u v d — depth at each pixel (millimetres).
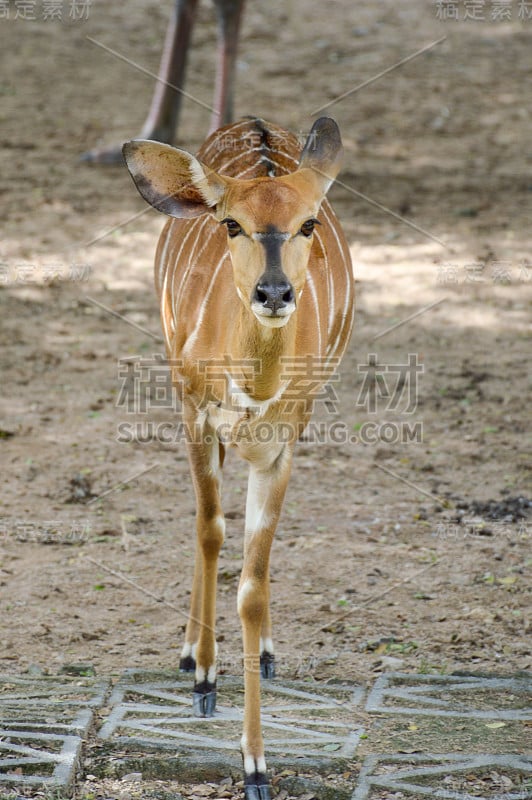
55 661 10766
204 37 39062
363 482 15039
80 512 14047
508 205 26859
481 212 26344
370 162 29781
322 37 39719
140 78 35875
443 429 16656
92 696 9750
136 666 10742
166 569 12758
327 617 11719
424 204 26812
